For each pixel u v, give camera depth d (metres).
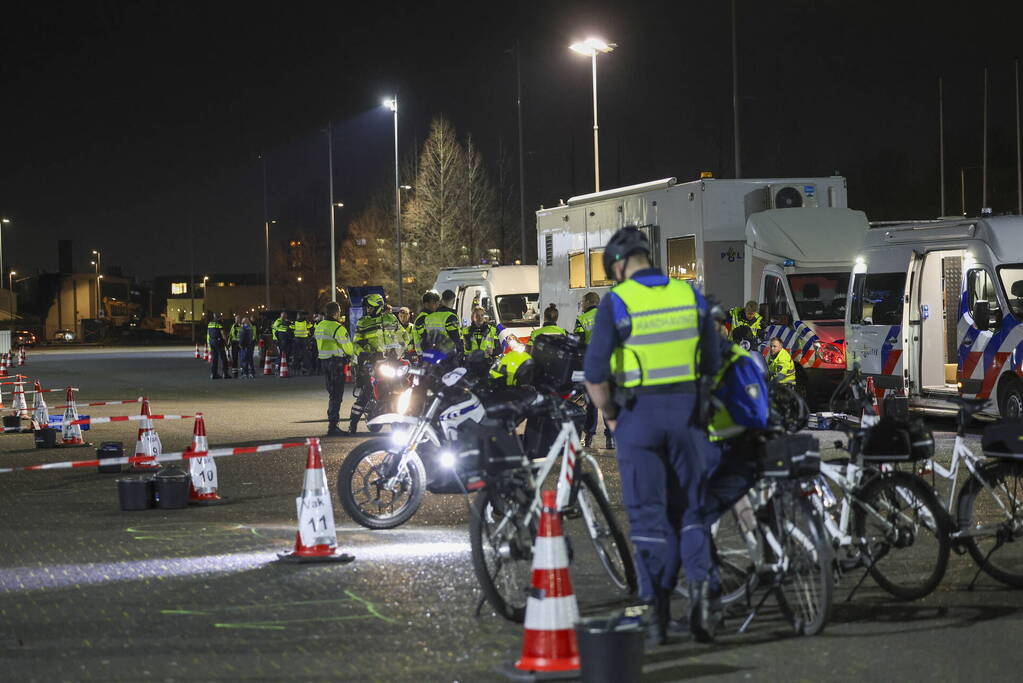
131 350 84.75
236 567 9.06
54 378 41.06
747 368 6.84
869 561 7.79
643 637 5.84
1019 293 16.67
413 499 10.62
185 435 19.50
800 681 6.12
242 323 40.84
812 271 21.62
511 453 7.36
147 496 11.92
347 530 10.51
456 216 57.38
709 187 22.52
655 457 6.54
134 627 7.34
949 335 18.66
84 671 6.43
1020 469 8.21
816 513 7.09
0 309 137.75
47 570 9.05
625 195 24.59
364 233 73.38
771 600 7.73
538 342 9.87
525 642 6.30
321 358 19.12
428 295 20.20
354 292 38.97
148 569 9.04
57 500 12.62
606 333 6.46
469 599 7.92
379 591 8.20
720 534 7.29
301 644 6.92
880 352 19.19
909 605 7.69
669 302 6.49
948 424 19.23
